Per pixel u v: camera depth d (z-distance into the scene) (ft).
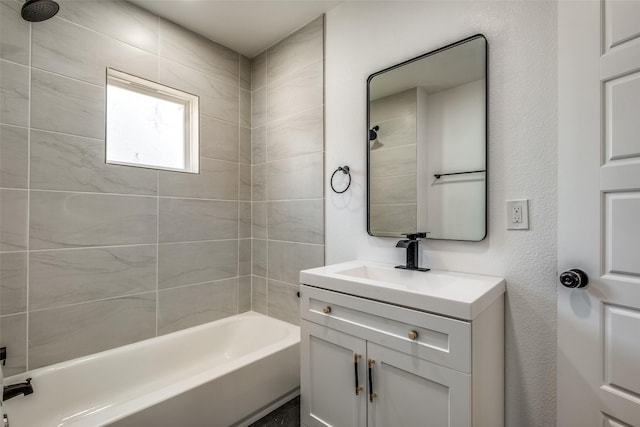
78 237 5.66
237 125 8.14
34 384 5.01
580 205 3.62
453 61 4.91
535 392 4.17
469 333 3.27
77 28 5.63
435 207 5.10
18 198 5.07
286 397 6.22
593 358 3.53
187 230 7.15
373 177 5.90
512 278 4.36
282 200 7.63
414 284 4.87
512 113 4.37
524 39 4.27
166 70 6.80
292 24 7.11
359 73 6.16
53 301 5.40
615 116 3.37
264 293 8.08
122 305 6.18
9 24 4.97
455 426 3.36
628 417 3.26
